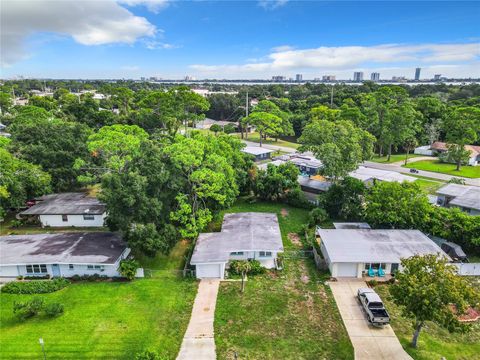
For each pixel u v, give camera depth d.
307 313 24.09
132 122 74.50
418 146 81.75
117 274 28.81
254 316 23.78
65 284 27.42
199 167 34.28
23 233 36.38
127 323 22.91
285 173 45.47
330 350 20.62
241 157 46.78
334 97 114.50
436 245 29.69
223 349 20.72
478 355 20.14
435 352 20.36
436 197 46.34
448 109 84.06
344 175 41.88
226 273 29.23
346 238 30.97
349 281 27.97
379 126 73.44
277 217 40.53
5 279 28.36
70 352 20.30
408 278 19.78
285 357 20.08
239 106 126.56
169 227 30.03
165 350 20.58
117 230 31.70
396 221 33.19
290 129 90.12
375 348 20.73
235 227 34.28
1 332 22.00
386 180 50.31
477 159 70.44
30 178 37.75
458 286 18.94
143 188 30.05
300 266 30.61
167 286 27.36
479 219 31.50
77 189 47.81
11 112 94.44
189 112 83.94
